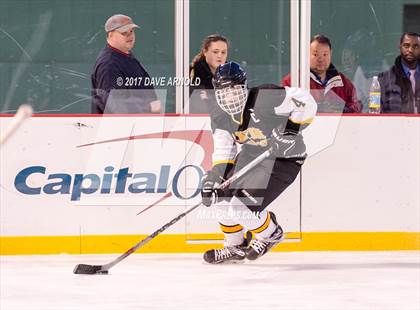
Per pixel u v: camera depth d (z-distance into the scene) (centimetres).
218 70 1678
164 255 1853
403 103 1980
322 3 1991
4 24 1927
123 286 1492
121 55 1870
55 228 1841
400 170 1902
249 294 1416
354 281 1547
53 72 1944
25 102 1945
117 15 1859
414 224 1909
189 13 1938
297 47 1920
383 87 1978
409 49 1959
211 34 1972
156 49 1944
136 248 1642
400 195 1902
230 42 1977
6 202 1827
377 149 1894
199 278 1580
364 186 1895
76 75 1945
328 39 1933
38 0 1927
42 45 1938
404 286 1496
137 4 1941
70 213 1844
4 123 1823
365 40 1995
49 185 1838
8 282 1533
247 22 1975
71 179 1842
